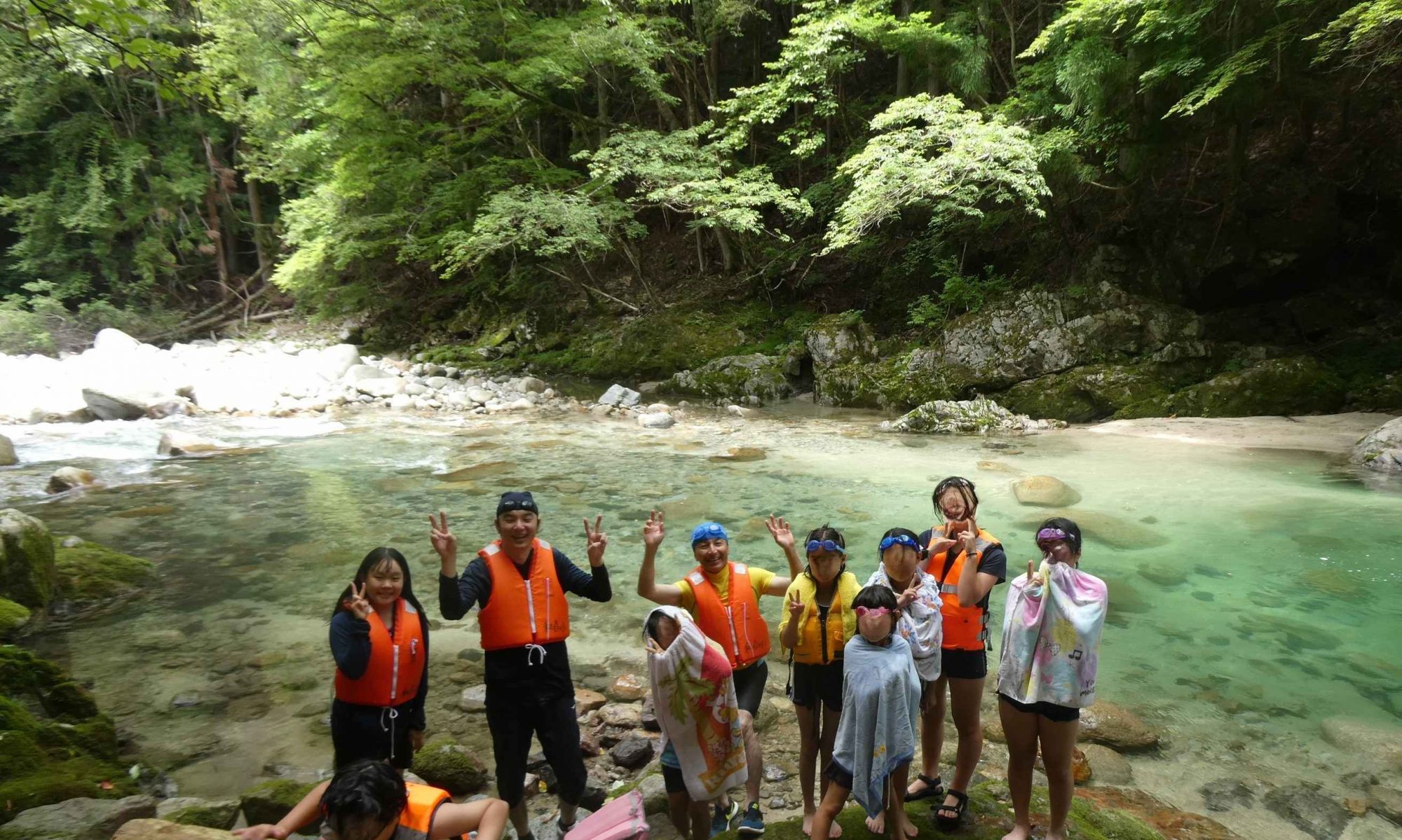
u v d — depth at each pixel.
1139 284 15.30
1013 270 17.50
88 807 3.36
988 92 16.30
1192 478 9.56
